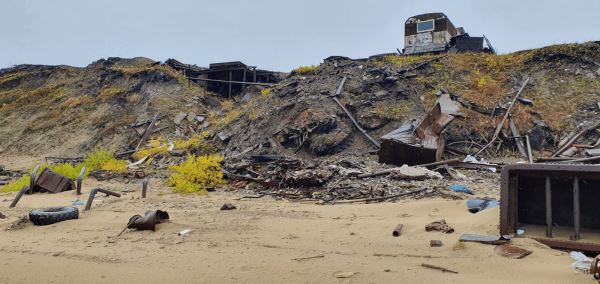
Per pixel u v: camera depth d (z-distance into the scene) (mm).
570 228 7773
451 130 22547
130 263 6867
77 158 32594
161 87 40188
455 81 26656
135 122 36219
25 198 16359
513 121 22656
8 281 6160
